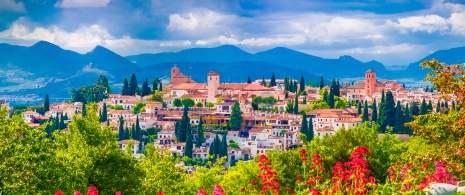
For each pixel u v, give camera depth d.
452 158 35.06
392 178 28.38
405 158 36.56
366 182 27.27
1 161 36.09
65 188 37.62
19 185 35.16
